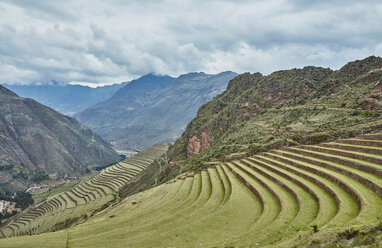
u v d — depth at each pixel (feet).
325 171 138.10
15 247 128.67
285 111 315.99
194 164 333.83
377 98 229.25
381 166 121.29
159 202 204.74
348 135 197.06
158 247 105.50
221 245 91.76
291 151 207.41
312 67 385.91
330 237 67.10
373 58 312.29
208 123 435.94
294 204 117.19
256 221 116.47
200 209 147.33
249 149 262.47
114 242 119.14
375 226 63.41
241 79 517.55
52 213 490.90
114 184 587.68
